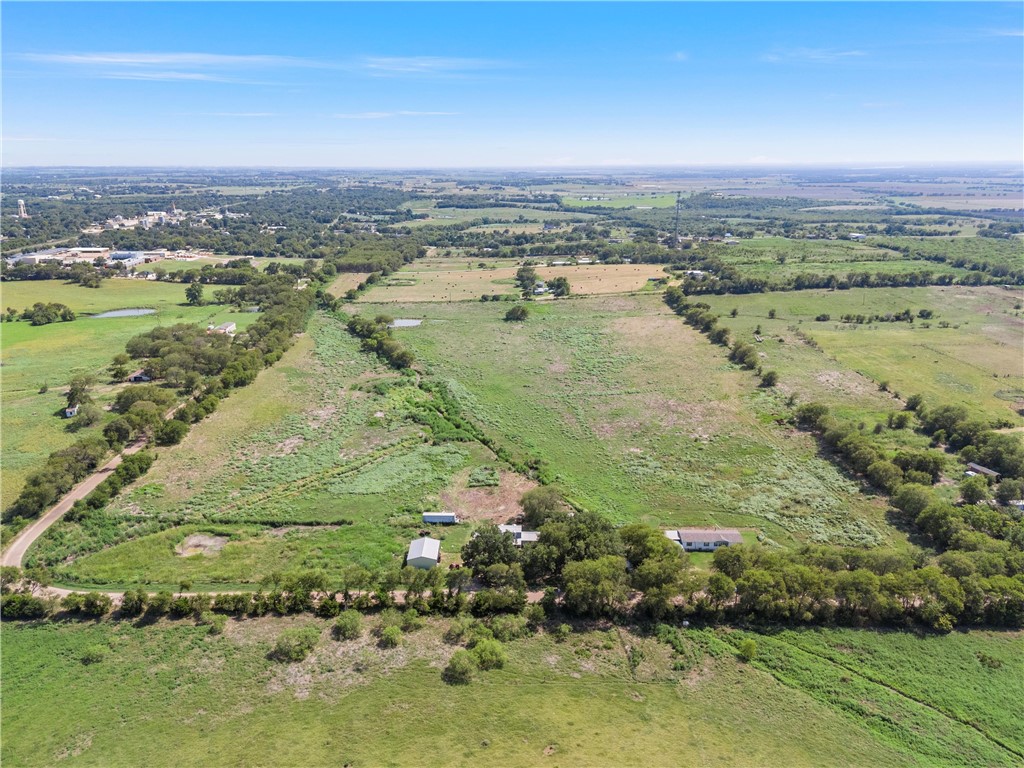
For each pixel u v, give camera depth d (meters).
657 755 43.59
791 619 58.84
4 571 63.12
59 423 101.94
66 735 45.47
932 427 100.50
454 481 87.19
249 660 53.47
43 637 56.34
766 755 43.84
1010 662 53.22
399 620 58.44
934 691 50.25
